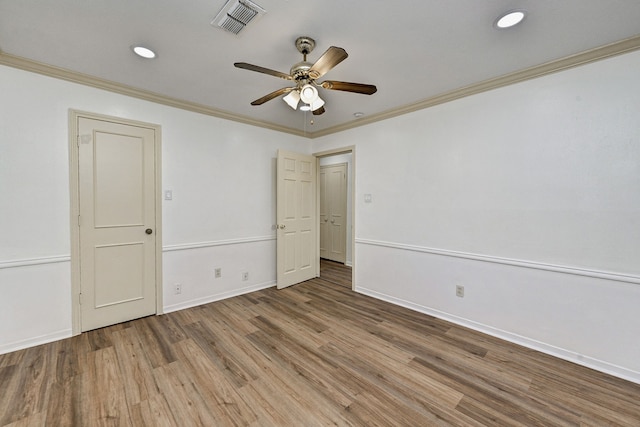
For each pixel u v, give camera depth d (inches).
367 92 81.8
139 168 111.7
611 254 79.5
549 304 89.8
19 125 88.1
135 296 112.0
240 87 107.0
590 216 82.5
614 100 78.4
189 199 125.4
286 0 60.7
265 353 88.9
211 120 131.7
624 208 77.6
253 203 148.8
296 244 163.5
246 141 144.9
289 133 164.7
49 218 93.4
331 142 163.3
